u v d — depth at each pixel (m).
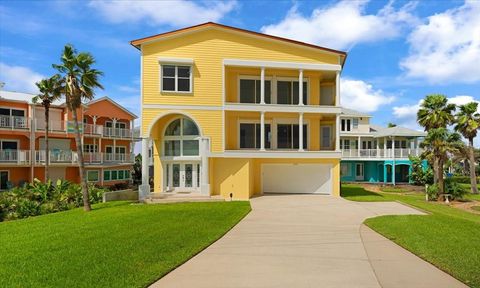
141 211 15.31
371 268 6.97
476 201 24.33
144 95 21.00
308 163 22.78
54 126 32.19
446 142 25.44
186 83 21.41
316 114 23.03
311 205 17.50
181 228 11.15
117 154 37.75
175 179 22.38
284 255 8.03
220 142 21.33
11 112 30.38
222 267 7.11
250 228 11.38
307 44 22.28
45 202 20.62
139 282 6.14
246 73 23.03
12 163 29.22
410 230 10.51
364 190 28.67
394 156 37.59
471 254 7.70
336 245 8.99
